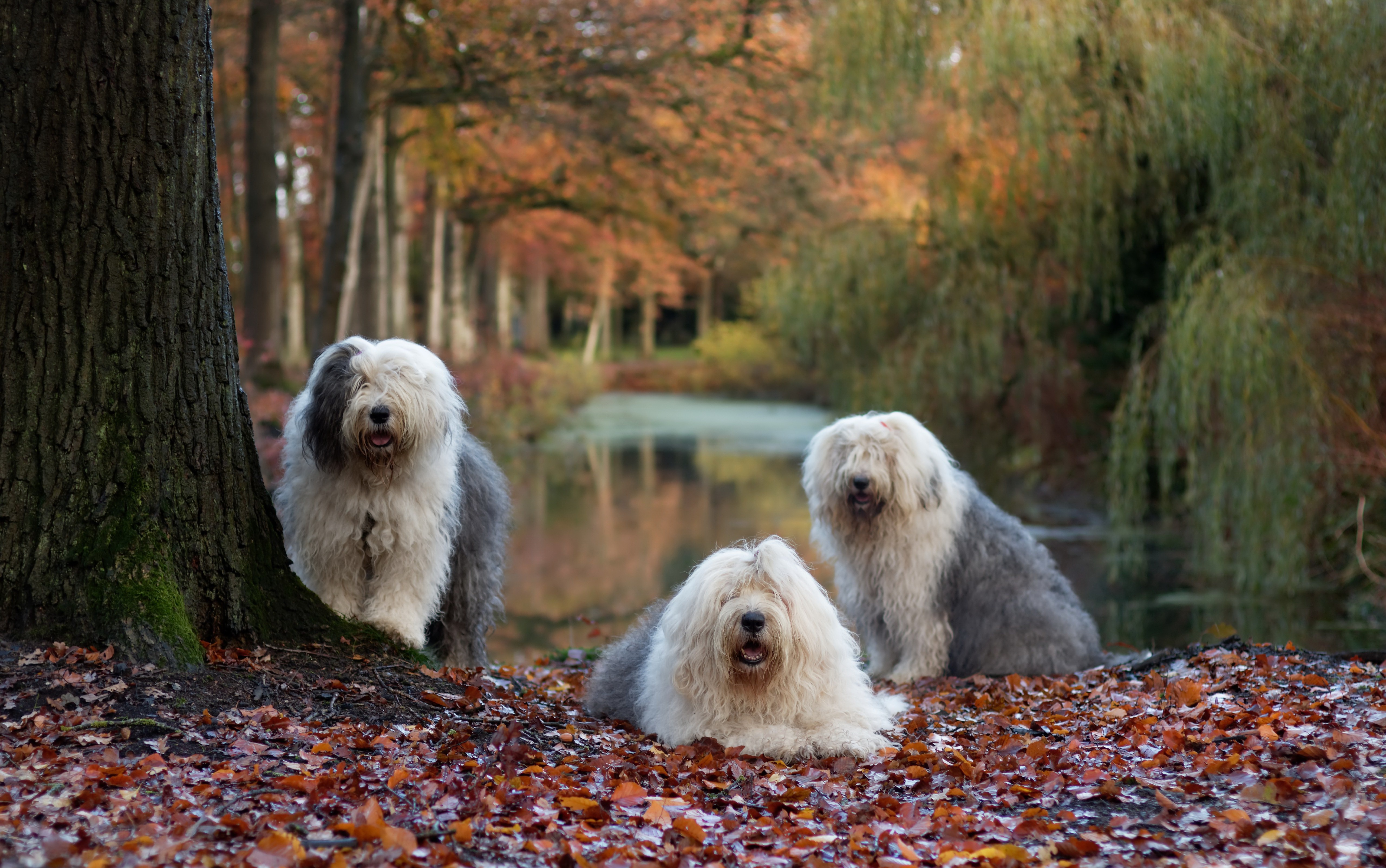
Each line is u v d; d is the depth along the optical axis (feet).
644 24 53.52
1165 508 48.80
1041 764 14.52
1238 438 37.01
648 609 18.81
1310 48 38.45
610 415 124.98
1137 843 11.68
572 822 12.23
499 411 85.66
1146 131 41.91
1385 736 14.19
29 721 13.23
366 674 16.15
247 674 15.26
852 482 21.40
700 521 56.13
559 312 241.76
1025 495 56.70
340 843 11.03
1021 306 49.73
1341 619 35.45
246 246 52.11
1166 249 45.14
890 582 22.08
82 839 10.83
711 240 72.90
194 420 15.84
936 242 52.39
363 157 54.08
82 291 15.12
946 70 47.60
